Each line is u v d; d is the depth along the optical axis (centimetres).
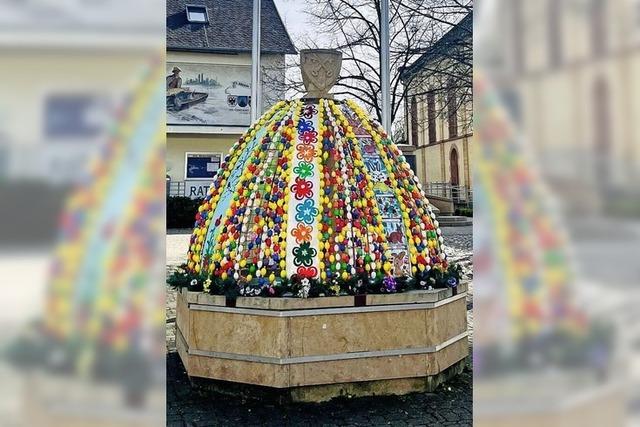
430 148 3431
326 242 464
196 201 2303
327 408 423
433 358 455
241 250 470
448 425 394
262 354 431
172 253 1470
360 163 500
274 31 2602
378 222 480
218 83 2430
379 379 443
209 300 450
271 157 504
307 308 430
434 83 2216
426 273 478
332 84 558
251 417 410
